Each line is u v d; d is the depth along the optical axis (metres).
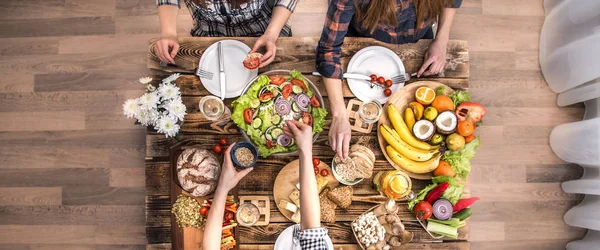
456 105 1.75
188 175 1.63
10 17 2.69
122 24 2.70
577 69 2.42
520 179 2.68
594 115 2.58
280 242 1.68
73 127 2.65
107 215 2.60
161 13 1.83
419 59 1.82
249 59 1.72
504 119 2.71
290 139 1.67
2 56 2.68
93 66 2.68
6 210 2.60
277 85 1.72
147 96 1.56
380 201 1.76
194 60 1.78
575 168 2.70
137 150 2.63
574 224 2.58
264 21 1.97
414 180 1.77
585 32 2.31
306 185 1.46
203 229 1.69
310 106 1.72
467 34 2.74
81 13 2.70
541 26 2.75
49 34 2.69
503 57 2.74
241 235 1.72
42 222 2.60
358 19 1.59
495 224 2.66
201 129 1.76
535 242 2.66
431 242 1.76
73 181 2.62
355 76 1.76
